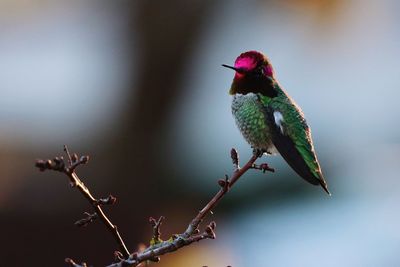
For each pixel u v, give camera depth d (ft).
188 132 46.65
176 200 44.57
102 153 44.60
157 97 44.75
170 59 44.39
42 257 40.14
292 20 51.13
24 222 40.27
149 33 44.19
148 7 44.01
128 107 45.21
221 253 43.86
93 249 41.06
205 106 47.78
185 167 45.27
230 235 44.45
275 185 44.34
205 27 44.60
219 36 46.47
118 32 45.88
